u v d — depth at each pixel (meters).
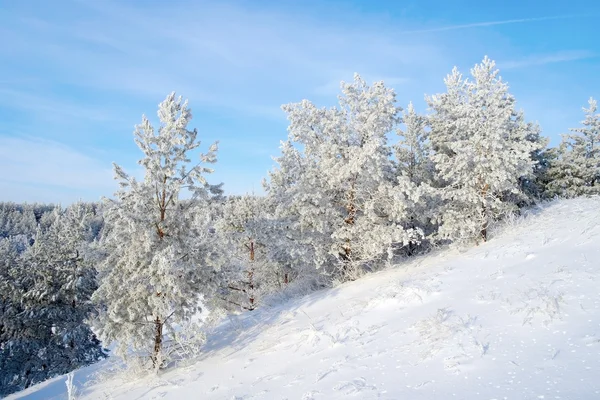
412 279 11.59
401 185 14.35
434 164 19.11
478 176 14.59
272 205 19.31
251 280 19.80
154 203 10.88
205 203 11.27
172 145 10.55
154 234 10.42
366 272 16.73
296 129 16.27
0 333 21.06
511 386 4.58
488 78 15.82
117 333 10.59
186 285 11.12
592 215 12.49
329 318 10.24
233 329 12.76
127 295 10.70
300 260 18.73
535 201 20.47
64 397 10.55
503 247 11.98
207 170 10.84
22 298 20.06
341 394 5.62
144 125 10.24
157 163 10.35
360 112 15.98
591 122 22.33
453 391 4.84
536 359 5.07
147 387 9.09
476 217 14.80
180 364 10.36
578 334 5.39
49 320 20.67
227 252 11.66
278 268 21.75
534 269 8.96
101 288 10.48
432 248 17.08
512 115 19.41
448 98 18.84
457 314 7.52
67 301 21.20
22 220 75.75
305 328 9.84
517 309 6.69
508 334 6.04
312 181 15.95
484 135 14.76
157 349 10.77
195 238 11.20
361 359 6.82
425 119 19.52
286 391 6.43
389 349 6.89
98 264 10.85
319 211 15.91
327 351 7.85
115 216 10.48
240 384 7.59
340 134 15.94
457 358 5.71
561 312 6.18
